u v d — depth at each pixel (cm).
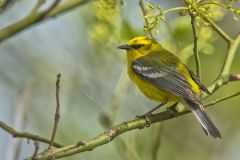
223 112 1686
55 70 1562
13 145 1005
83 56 1527
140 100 1510
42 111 1527
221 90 1675
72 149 866
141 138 1518
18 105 1089
